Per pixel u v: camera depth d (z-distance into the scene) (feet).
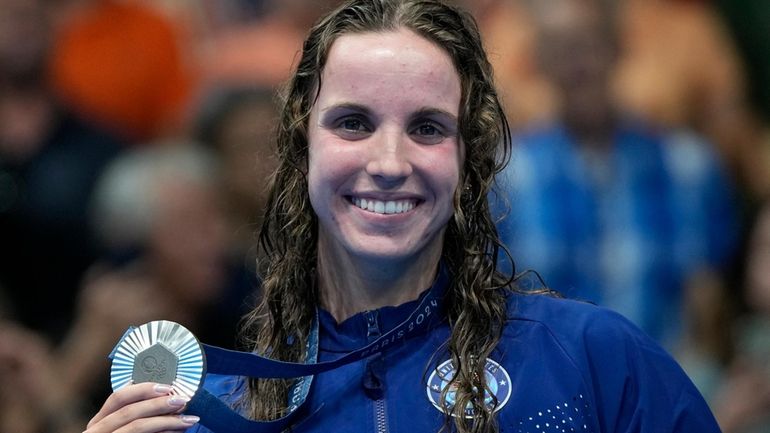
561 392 34.91
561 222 67.36
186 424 33.32
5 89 73.56
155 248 64.69
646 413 35.24
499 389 35.09
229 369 35.22
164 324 34.37
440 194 35.65
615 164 69.26
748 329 66.18
